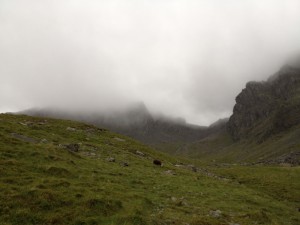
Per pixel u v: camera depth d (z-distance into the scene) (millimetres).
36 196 24734
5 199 23578
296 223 39969
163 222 25672
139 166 52188
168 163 70250
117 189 32438
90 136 71688
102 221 23391
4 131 48094
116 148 65375
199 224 26812
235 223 30188
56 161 37031
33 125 65250
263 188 68938
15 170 30062
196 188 43719
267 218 33938
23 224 21500
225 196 43156
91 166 41219
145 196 32469
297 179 77188
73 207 24547
